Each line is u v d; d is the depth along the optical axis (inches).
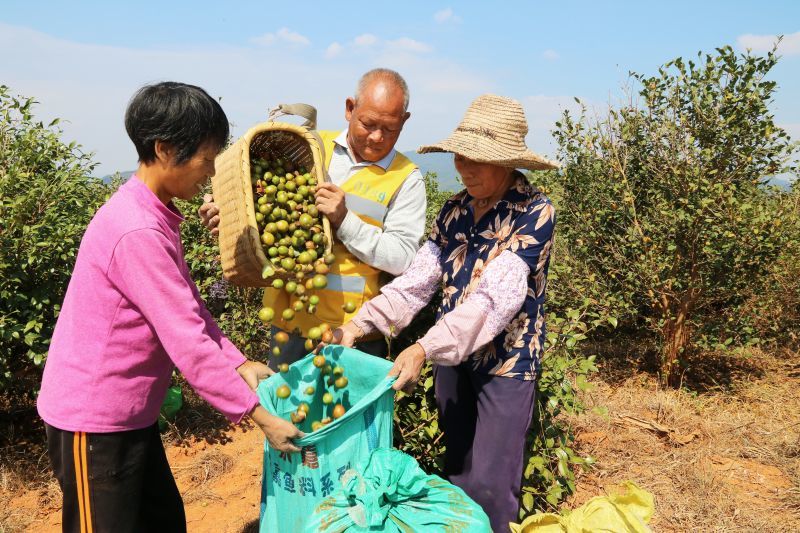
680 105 219.3
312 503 81.0
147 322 78.9
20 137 172.1
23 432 177.9
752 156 208.1
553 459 135.3
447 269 108.7
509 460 103.3
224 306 211.9
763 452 172.9
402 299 108.0
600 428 186.2
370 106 107.8
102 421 78.5
